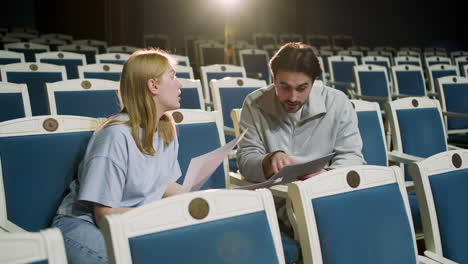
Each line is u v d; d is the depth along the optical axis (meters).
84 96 2.63
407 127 2.89
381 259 1.37
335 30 12.84
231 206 1.13
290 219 1.86
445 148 3.01
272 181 1.62
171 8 11.34
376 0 12.81
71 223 1.52
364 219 1.36
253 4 12.02
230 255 1.09
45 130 1.73
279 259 1.18
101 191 1.43
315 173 1.77
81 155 1.77
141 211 1.01
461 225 1.61
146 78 1.48
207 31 11.71
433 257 1.51
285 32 12.52
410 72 5.34
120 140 1.46
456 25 12.66
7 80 3.10
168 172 1.64
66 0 10.41
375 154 2.74
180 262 1.03
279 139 2.08
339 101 2.09
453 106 4.09
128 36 9.76
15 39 6.61
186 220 1.06
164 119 1.62
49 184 1.71
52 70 3.27
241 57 6.29
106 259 1.44
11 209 1.64
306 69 1.77
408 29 12.82
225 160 2.22
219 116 2.25
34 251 0.88
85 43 7.04
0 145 1.64
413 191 2.62
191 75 4.07
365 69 5.04
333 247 1.30
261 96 2.09
